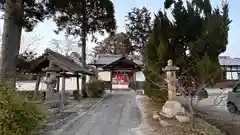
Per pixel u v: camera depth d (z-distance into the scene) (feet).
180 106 24.41
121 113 32.42
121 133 20.92
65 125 23.50
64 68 35.65
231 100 33.27
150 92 32.32
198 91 20.21
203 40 25.17
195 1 27.58
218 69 20.88
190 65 25.89
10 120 12.58
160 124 23.17
